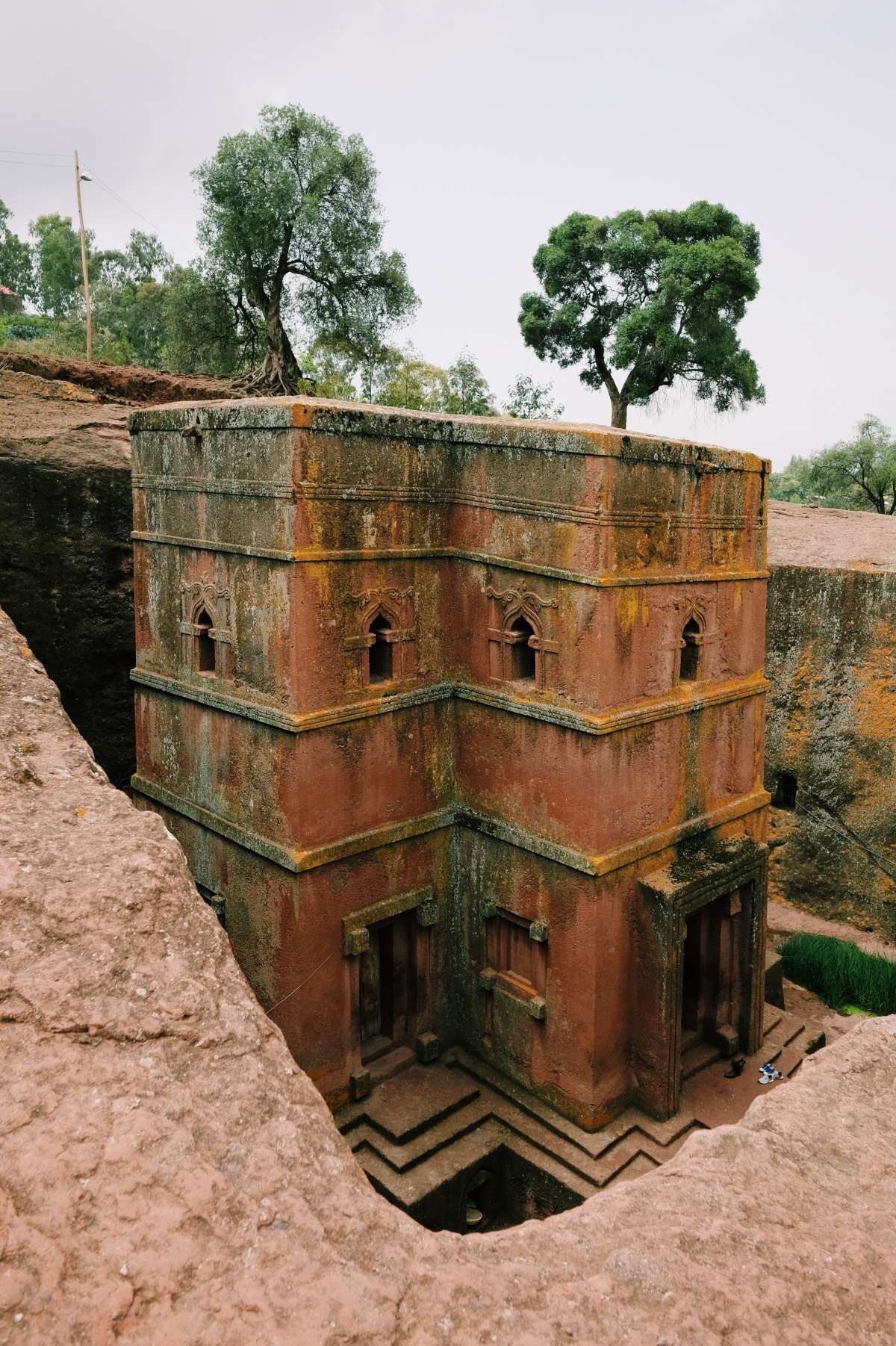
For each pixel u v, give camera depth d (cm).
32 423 1474
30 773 506
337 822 1062
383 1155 1038
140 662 1238
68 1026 346
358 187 2366
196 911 416
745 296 2870
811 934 1678
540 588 1056
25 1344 252
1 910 390
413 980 1178
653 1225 316
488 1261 297
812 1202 333
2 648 667
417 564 1113
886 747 1666
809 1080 403
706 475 1112
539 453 1034
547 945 1097
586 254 2981
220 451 1051
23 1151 299
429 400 3225
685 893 1073
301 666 1003
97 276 5009
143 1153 304
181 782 1183
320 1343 261
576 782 1045
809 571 1730
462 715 1167
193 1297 269
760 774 1280
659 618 1077
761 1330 280
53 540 1412
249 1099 335
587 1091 1065
